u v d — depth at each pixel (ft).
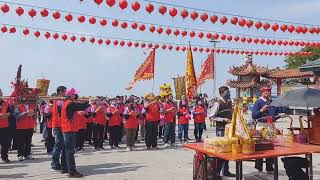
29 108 39.17
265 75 147.23
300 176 23.27
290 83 157.28
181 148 47.37
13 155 42.65
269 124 26.89
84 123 45.88
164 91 49.85
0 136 36.99
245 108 116.67
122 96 51.21
